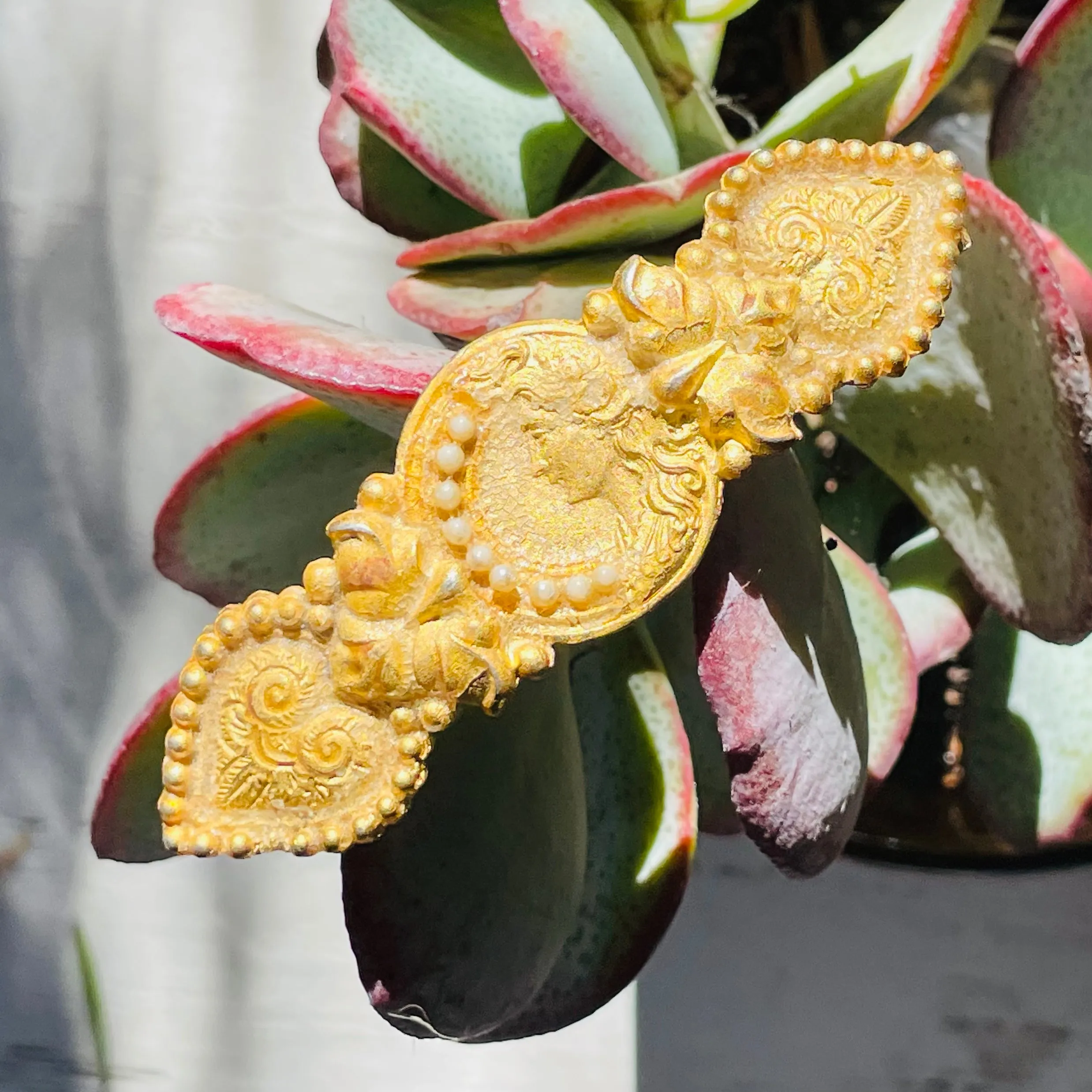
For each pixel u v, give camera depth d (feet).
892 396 1.23
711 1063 1.42
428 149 1.24
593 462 1.16
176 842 1.15
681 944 1.42
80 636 1.68
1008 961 1.40
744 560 1.19
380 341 1.18
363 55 1.24
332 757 1.15
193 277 1.56
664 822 1.23
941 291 1.16
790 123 1.20
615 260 1.22
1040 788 1.28
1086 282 1.19
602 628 1.16
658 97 1.22
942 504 1.24
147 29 1.54
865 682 1.26
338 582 1.15
